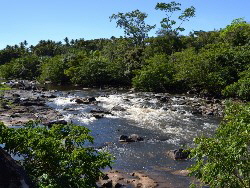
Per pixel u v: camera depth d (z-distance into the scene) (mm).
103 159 8375
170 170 14688
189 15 62906
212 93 37281
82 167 7840
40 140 7785
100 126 23469
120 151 17734
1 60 105438
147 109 29422
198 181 13023
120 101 34219
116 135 21000
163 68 42938
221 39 55188
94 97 35875
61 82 59750
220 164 6852
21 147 7922
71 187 7457
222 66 38344
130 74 50625
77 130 9250
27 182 6754
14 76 75188
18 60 77000
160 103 32375
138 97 36875
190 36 64500
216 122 23969
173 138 20062
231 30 51125
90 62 53906
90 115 27203
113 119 25734
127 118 26016
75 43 119750
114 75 51344
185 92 41094
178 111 28266
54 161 7738
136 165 15492
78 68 55438
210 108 28859
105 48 74188
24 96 38312
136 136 20094
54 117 26375
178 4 62469
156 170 14750
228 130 7461
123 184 13039
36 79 68688
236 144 6754
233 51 38750
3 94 39688
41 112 28391
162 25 62938
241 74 33875
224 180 6777
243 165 6836
